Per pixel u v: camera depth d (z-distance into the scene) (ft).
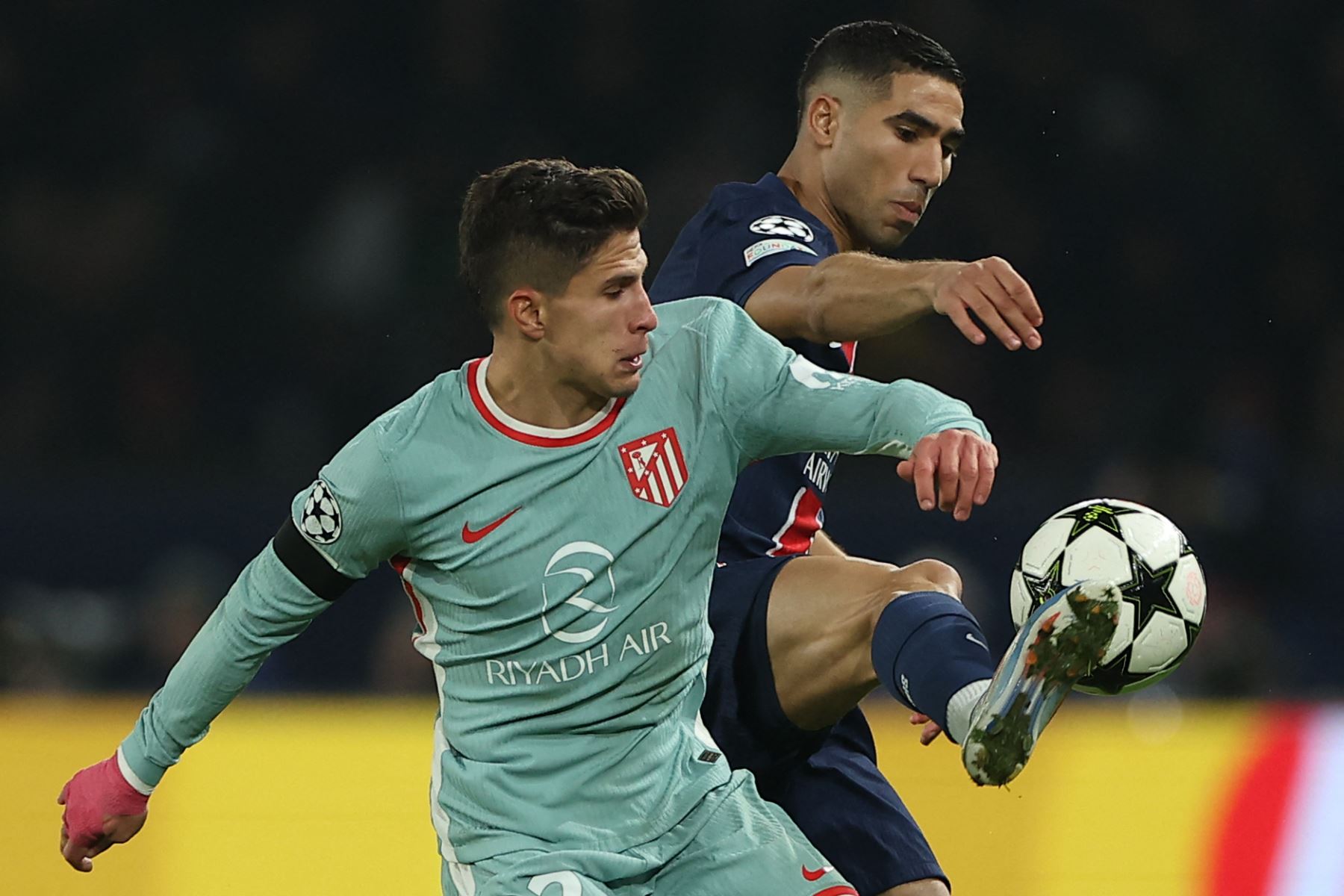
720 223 42.70
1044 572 34.37
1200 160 133.08
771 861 33.63
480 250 33.30
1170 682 94.79
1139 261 128.57
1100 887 50.16
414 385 121.39
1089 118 132.57
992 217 128.57
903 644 35.50
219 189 128.16
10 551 102.17
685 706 35.40
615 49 135.03
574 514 33.09
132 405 120.16
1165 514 107.24
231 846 50.03
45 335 122.62
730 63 135.23
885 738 51.62
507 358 33.55
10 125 129.59
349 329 123.24
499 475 32.99
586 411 33.58
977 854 50.37
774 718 39.81
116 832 36.40
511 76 133.80
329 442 119.65
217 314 124.57
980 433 31.71
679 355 34.68
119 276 124.57
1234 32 137.18
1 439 118.32
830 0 135.44
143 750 35.53
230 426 120.67
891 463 105.40
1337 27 137.39
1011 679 29.91
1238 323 127.44
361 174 129.70
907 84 43.70
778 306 39.58
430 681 92.07
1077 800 51.03
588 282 32.40
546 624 33.01
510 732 33.55
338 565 33.76
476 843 33.63
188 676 34.83
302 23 133.80
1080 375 123.03
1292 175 132.57
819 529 44.65
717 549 35.27
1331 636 104.94
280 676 94.27
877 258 37.99
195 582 102.12
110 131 130.31
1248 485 108.78
